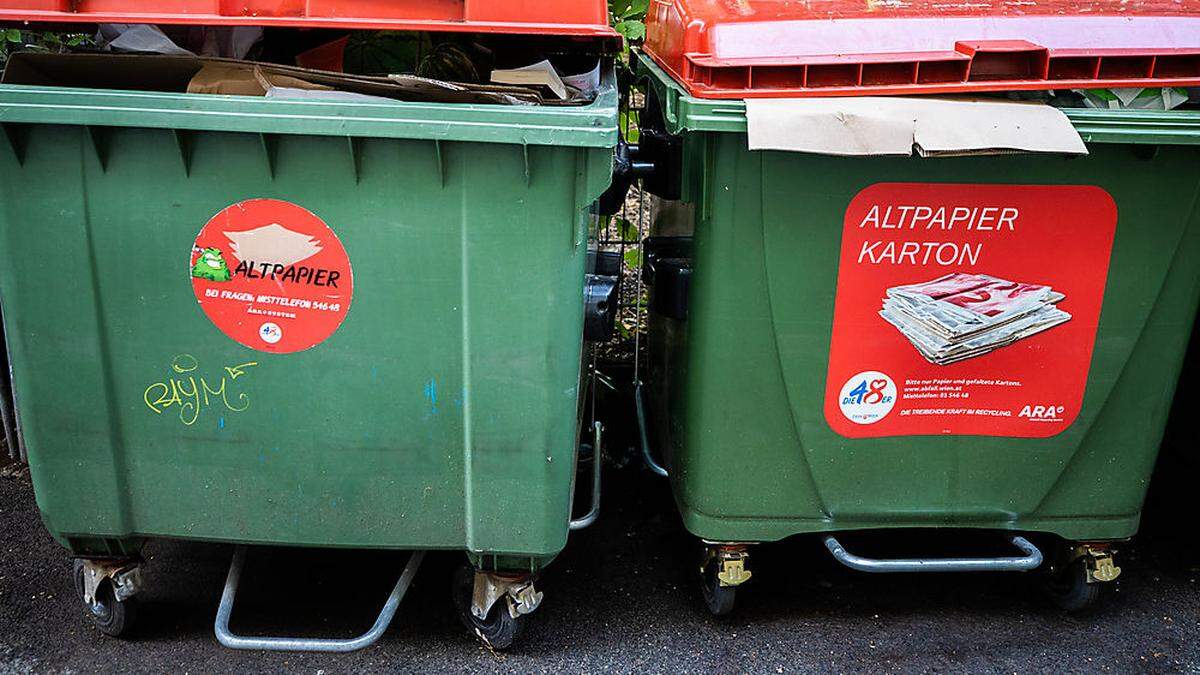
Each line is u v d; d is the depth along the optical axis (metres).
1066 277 2.39
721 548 2.70
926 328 2.39
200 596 2.87
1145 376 2.51
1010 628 2.81
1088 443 2.57
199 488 2.37
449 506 2.38
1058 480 2.61
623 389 4.16
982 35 2.29
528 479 2.34
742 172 2.29
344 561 3.06
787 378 2.48
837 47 2.26
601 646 2.71
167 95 2.00
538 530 2.39
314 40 2.76
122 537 2.43
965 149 2.11
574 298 2.20
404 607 2.84
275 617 2.79
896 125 2.12
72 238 2.14
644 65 3.00
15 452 3.57
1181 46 2.26
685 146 2.48
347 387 2.27
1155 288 2.42
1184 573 3.08
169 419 2.30
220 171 2.10
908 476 2.59
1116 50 2.25
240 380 2.27
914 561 2.60
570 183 2.10
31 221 2.13
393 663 2.61
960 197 2.32
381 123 2.01
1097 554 2.73
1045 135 2.13
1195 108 2.38
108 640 2.66
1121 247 2.37
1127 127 2.21
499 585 2.53
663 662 2.65
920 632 2.79
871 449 2.56
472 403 2.27
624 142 2.85
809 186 2.30
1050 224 2.35
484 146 2.06
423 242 2.15
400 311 2.20
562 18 2.12
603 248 3.95
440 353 2.24
